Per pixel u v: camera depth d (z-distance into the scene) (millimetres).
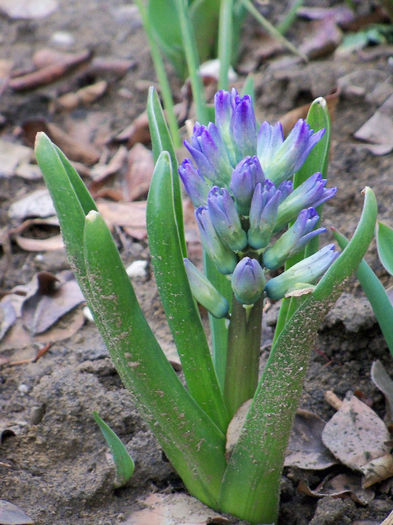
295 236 504
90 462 614
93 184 834
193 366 545
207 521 571
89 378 639
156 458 609
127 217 789
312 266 512
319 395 652
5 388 670
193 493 583
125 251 772
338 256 508
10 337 708
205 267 583
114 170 844
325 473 608
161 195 503
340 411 620
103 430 571
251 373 545
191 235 750
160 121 551
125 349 517
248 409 548
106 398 630
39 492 598
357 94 865
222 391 589
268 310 703
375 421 615
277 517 579
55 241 782
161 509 585
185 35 776
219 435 553
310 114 550
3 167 874
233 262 515
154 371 522
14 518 577
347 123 850
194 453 551
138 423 627
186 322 533
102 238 494
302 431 620
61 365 684
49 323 711
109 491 597
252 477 550
